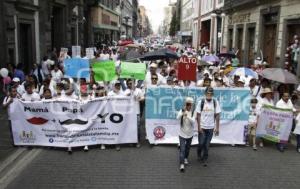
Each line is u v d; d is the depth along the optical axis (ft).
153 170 26.89
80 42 115.96
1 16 54.49
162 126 33.04
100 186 23.97
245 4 92.73
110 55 78.28
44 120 31.42
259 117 33.06
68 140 31.35
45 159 29.04
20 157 29.45
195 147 32.78
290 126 31.96
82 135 31.65
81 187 23.82
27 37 68.85
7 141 33.24
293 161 29.63
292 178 25.99
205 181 25.07
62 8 93.76
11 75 51.06
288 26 66.03
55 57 74.95
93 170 26.78
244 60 96.53
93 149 31.73
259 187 24.34
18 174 25.85
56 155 30.07
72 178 25.26
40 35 74.33
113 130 32.01
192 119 26.71
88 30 135.44
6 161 28.22
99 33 155.22
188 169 27.22
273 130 32.55
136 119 32.07
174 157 29.84
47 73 56.95
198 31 188.03
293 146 33.94
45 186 23.93
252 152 31.78
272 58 76.07
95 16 145.69
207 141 27.84
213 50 135.74
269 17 78.33
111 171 26.58
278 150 32.55
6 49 55.83
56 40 93.97
